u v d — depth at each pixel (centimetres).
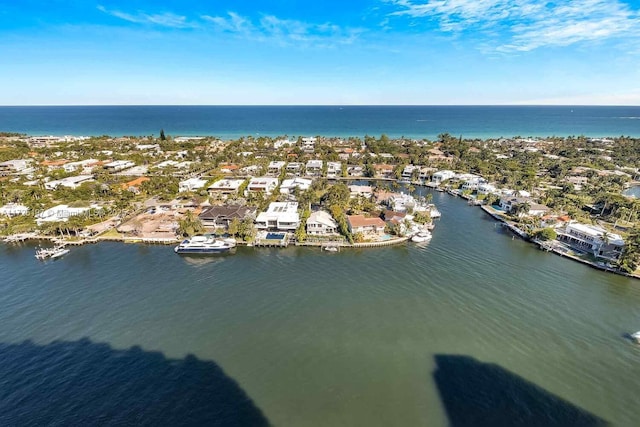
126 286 6731
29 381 4406
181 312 5888
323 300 6309
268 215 10069
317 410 4053
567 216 11031
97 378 4469
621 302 6419
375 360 4869
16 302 6131
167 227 9631
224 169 17038
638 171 17975
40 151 19725
